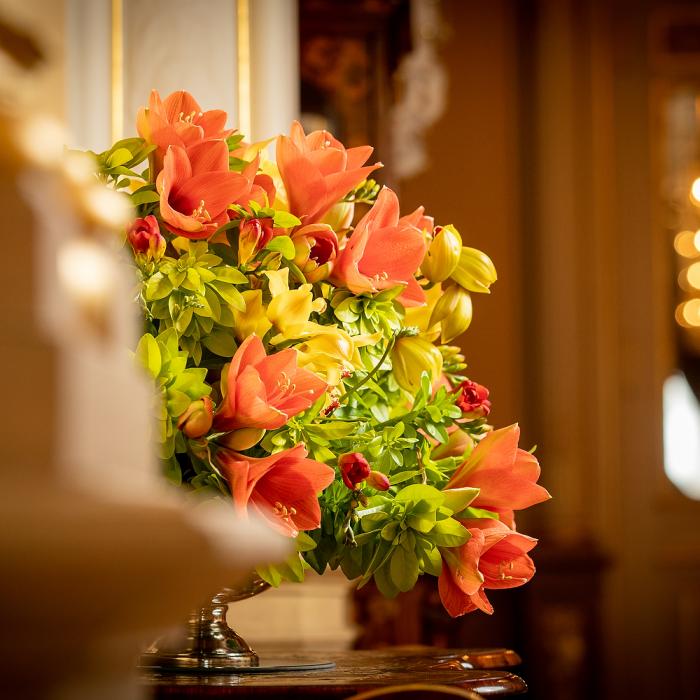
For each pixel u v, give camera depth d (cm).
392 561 126
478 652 176
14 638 55
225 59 262
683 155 657
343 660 163
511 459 129
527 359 646
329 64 450
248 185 125
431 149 654
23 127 58
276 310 123
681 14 661
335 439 124
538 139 655
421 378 131
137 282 120
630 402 646
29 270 55
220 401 126
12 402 53
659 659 629
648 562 636
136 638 60
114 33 256
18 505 51
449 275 138
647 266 653
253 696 119
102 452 57
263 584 136
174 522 55
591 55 657
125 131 255
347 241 134
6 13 62
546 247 649
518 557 131
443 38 478
